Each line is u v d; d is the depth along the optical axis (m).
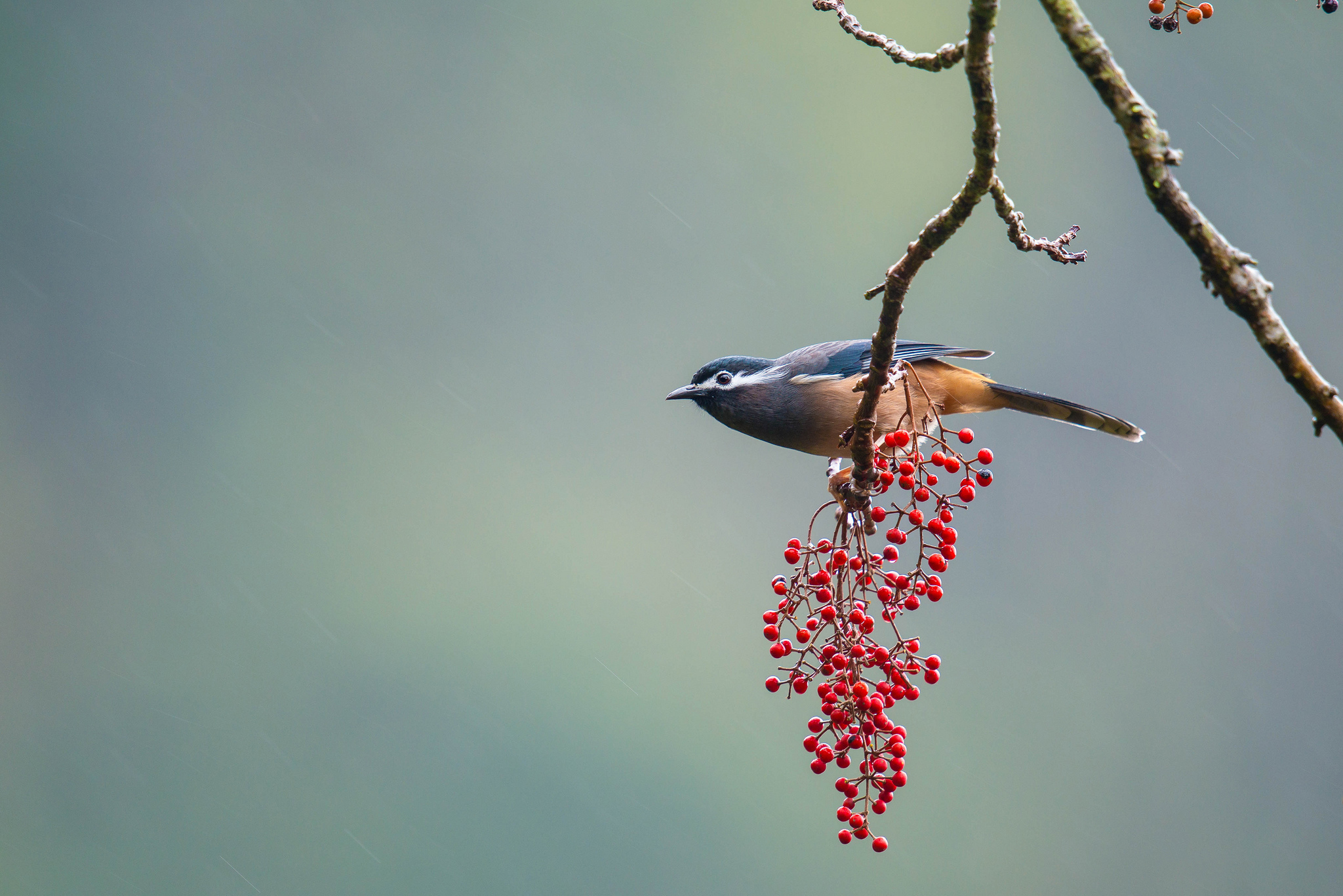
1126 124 2.69
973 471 4.50
